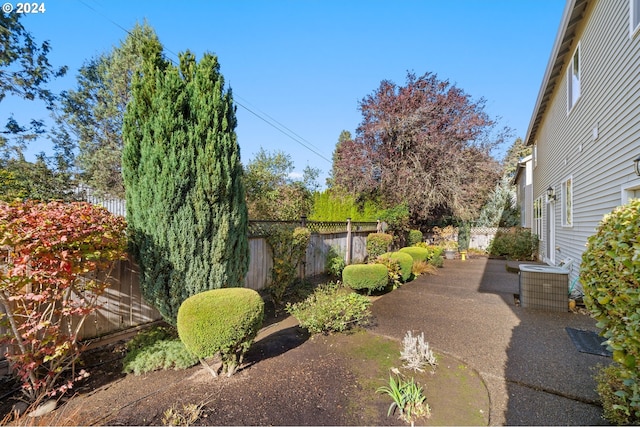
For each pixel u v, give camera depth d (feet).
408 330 13.34
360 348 11.51
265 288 18.26
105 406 7.93
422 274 27.37
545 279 16.58
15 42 34.71
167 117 10.84
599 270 7.02
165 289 10.99
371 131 41.81
